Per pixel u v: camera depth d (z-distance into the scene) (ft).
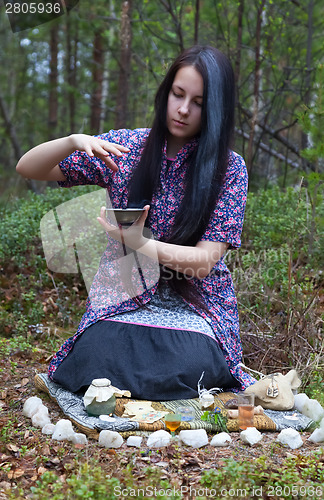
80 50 40.37
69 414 9.56
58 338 14.43
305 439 9.14
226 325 10.68
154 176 10.38
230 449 8.59
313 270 16.10
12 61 46.42
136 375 9.87
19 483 7.72
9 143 48.37
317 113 17.43
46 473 7.51
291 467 7.91
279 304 14.26
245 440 8.77
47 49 44.68
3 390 11.27
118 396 9.82
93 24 30.86
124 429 8.94
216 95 9.87
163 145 10.46
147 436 8.91
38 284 16.03
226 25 26.76
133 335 10.17
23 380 11.68
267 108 27.25
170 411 9.48
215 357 10.20
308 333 12.88
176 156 10.50
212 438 8.86
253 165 25.55
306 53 27.17
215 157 10.06
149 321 10.29
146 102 29.07
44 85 36.06
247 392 10.29
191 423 9.09
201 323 10.34
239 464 7.73
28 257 17.53
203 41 27.50
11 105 49.55
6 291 16.17
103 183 10.86
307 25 26.50
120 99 27.45
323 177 16.84
